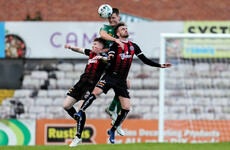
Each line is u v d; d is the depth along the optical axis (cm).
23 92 5581
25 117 5481
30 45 5494
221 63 5606
